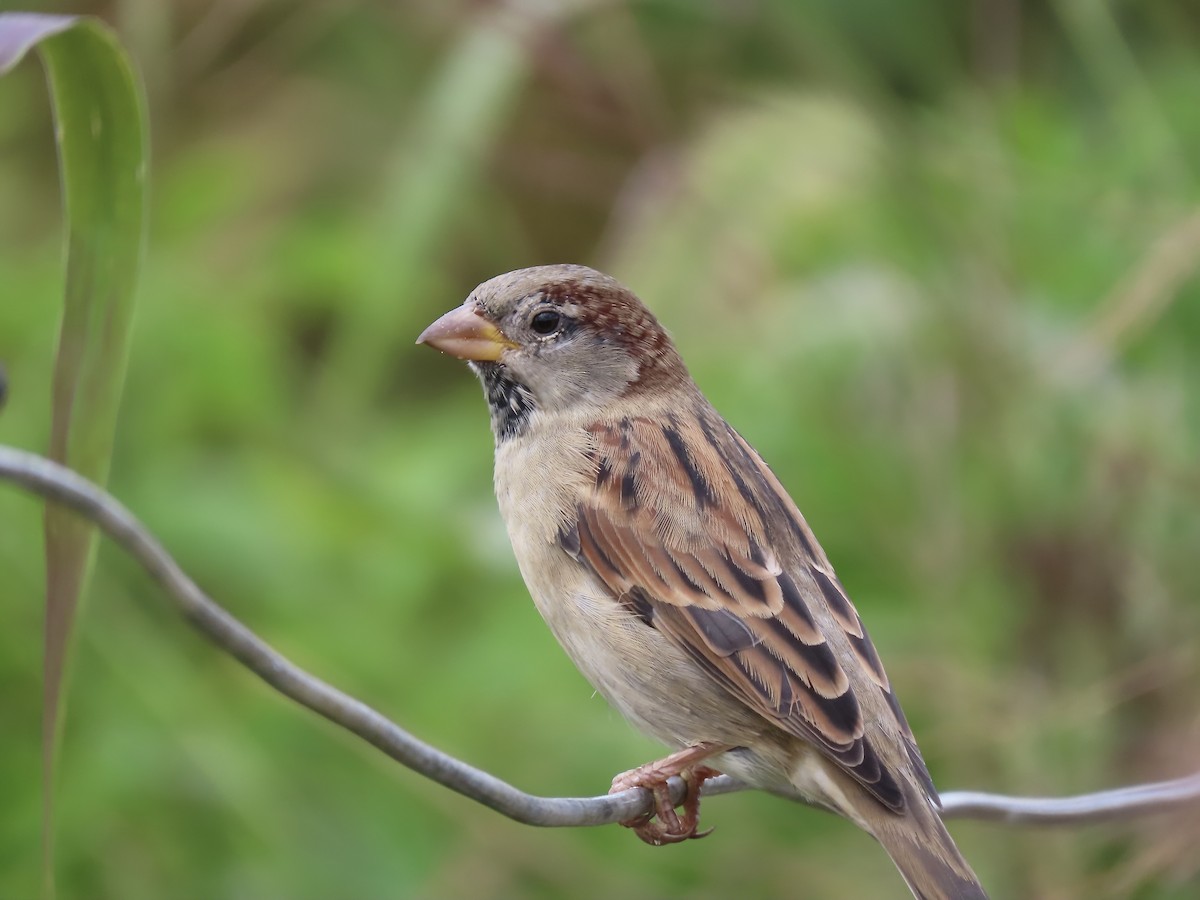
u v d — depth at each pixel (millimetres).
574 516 7617
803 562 7441
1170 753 9773
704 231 11555
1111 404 11000
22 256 12586
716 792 7500
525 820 5977
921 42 12844
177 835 9430
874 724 6980
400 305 12102
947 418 11070
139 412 10844
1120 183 11406
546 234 14055
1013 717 10406
